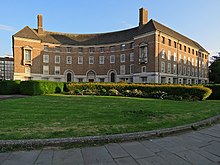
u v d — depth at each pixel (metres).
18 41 42.53
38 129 5.46
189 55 48.28
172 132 5.58
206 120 6.98
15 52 42.16
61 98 15.89
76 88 23.80
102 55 47.97
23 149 4.09
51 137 4.70
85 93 22.06
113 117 7.44
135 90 19.98
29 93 20.55
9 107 9.96
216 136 5.38
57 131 5.27
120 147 4.38
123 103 12.51
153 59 36.59
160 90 18.81
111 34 50.06
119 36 47.59
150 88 19.53
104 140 4.66
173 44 41.97
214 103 13.60
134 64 40.66
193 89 16.97
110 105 11.33
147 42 38.03
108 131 5.34
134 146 4.46
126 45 44.62
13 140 4.26
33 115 7.70
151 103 12.79
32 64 43.94
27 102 12.40
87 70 48.50
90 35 52.84
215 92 18.39
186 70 46.34
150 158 3.81
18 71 42.22
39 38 45.03
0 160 3.55
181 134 5.55
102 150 4.17
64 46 48.28
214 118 7.47
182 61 44.88
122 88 21.80
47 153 3.93
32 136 4.75
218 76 56.00
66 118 7.16
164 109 9.91
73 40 50.53
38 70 44.69
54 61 47.19
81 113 8.34
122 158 3.78
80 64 48.72
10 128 5.52
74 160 3.63
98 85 23.19
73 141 4.44
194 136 5.36
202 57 55.22
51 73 46.62
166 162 3.64
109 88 22.55
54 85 24.11
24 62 42.69
